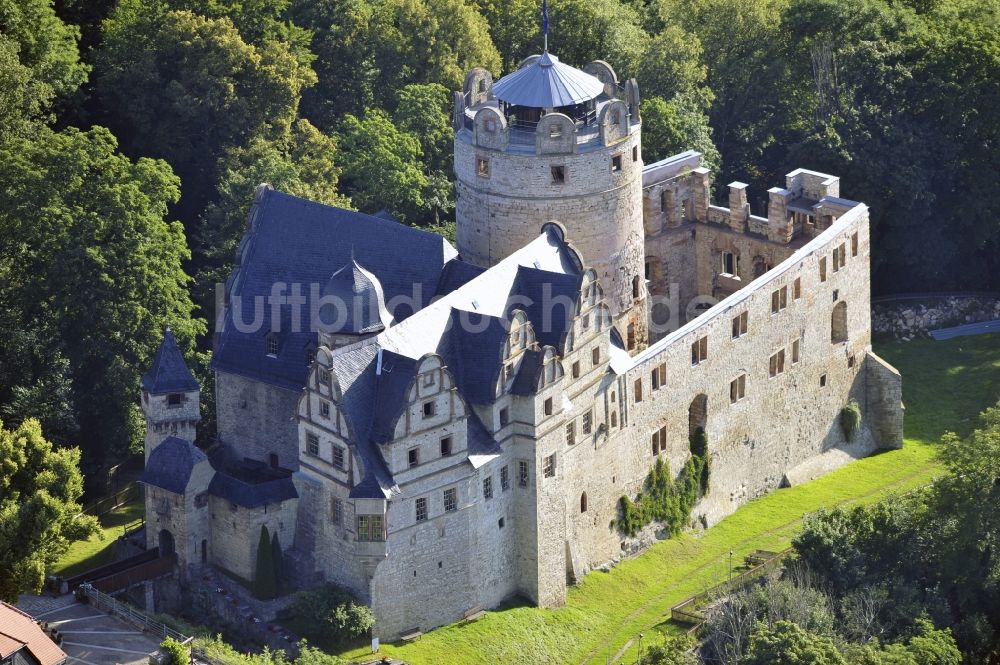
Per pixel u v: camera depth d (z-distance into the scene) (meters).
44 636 186.62
